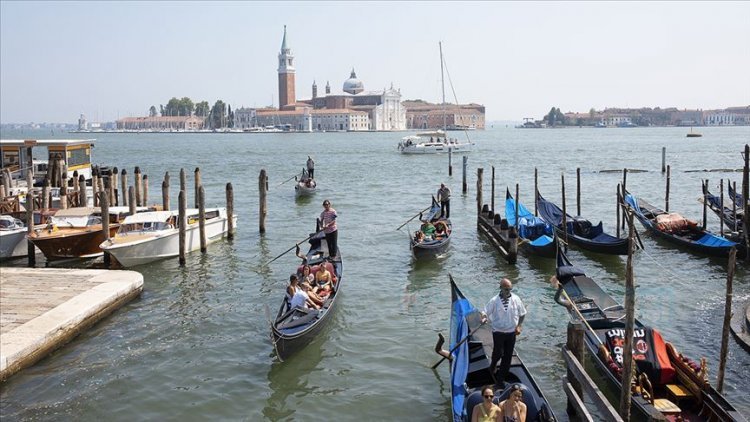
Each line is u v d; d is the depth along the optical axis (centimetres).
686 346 1481
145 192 3331
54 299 1700
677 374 1148
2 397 1277
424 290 2005
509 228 2312
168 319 1738
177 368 1423
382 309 1814
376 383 1342
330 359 1465
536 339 1555
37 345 1425
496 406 1016
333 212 2064
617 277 2127
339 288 1859
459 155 9200
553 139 16762
